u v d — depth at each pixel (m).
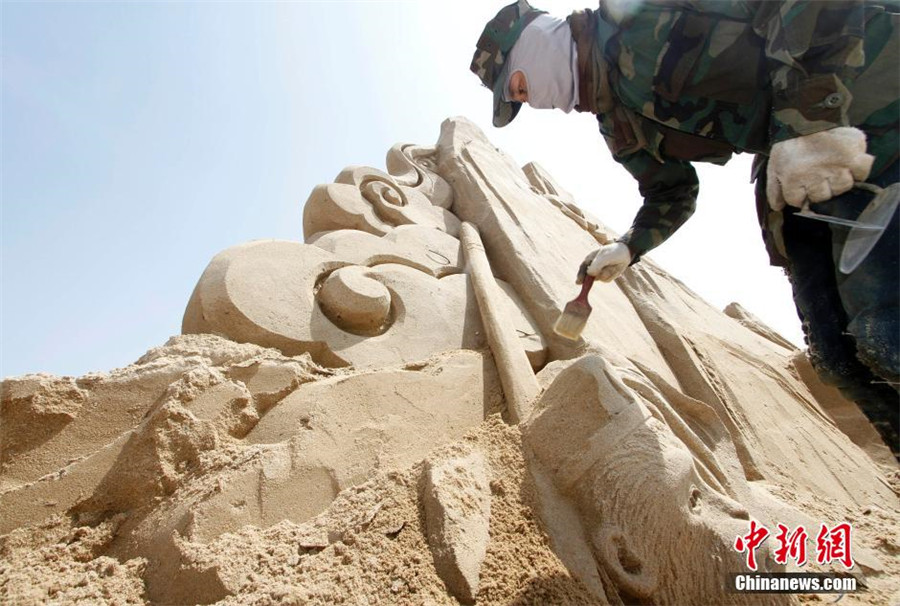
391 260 2.70
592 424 1.53
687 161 1.76
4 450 1.53
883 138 1.26
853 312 1.28
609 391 1.55
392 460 1.70
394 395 1.89
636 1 1.41
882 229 1.18
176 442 1.58
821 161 1.19
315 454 1.62
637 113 1.62
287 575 1.25
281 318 2.11
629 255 1.75
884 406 1.43
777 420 2.87
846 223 1.21
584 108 1.64
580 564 1.36
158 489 1.50
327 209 3.04
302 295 2.23
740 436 2.56
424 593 1.22
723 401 2.74
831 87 1.19
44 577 1.28
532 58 1.59
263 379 1.83
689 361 2.84
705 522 1.44
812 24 1.18
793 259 1.59
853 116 1.27
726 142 1.59
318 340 2.12
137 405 1.71
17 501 1.45
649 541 1.39
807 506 2.31
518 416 1.84
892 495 2.73
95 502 1.50
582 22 1.54
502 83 1.67
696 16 1.37
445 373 2.05
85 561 1.38
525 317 2.61
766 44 1.27
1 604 1.16
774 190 1.30
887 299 1.21
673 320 3.16
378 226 3.04
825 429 3.02
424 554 1.31
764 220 1.62
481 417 1.97
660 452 1.46
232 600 1.17
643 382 2.02
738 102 1.44
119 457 1.57
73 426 1.62
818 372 1.55
